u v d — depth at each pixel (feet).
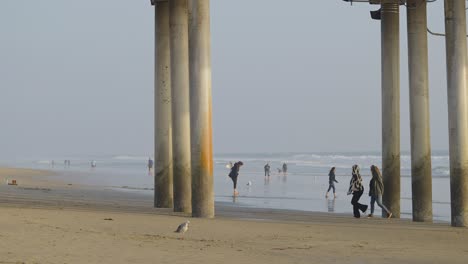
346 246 53.16
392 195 97.04
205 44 74.64
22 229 53.42
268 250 49.08
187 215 78.79
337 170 342.64
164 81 94.22
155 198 94.07
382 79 98.53
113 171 320.29
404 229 69.97
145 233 56.49
